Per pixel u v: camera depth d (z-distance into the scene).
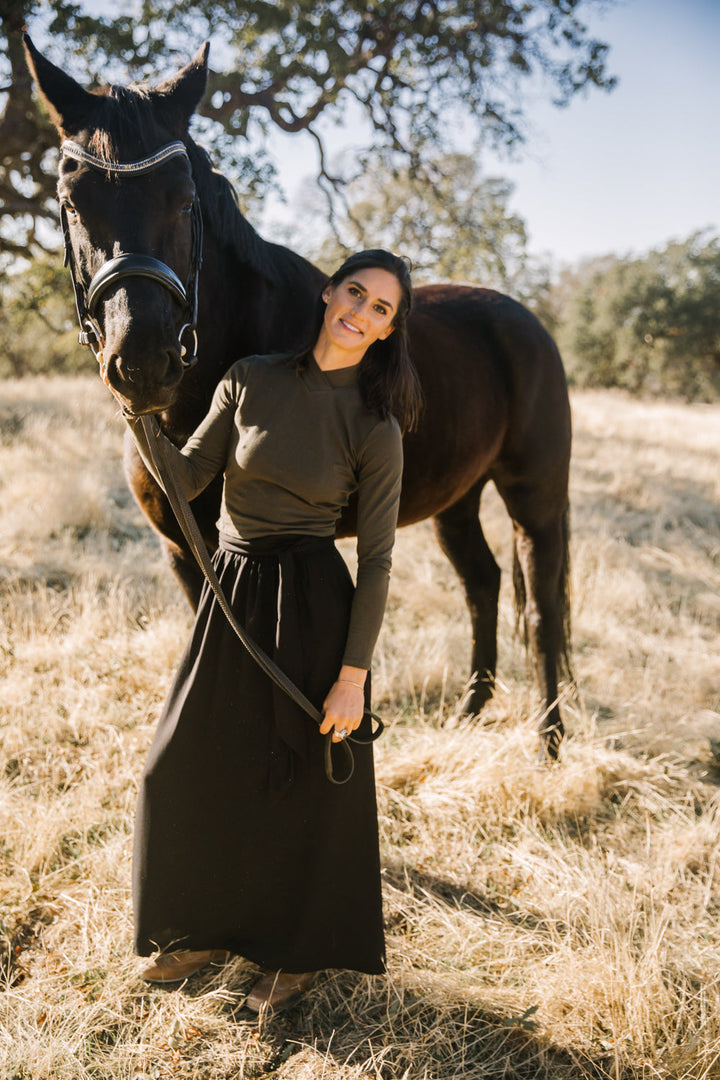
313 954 1.67
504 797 2.50
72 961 1.84
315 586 1.53
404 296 1.46
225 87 8.20
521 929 2.01
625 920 2.01
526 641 3.01
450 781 2.60
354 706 1.49
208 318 1.87
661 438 9.96
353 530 2.24
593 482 7.14
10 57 7.59
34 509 4.70
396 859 2.25
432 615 4.07
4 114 8.09
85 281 1.53
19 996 1.72
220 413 1.54
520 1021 1.67
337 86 8.98
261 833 1.61
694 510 6.43
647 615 4.23
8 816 2.30
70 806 2.40
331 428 1.48
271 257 2.04
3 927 1.93
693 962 1.88
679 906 2.10
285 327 2.06
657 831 2.46
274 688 1.53
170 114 1.62
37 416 6.50
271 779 1.56
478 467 2.67
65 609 3.75
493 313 2.81
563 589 2.98
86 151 1.46
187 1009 1.71
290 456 1.47
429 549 4.98
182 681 1.59
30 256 10.01
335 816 1.60
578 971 1.79
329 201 10.61
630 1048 1.66
